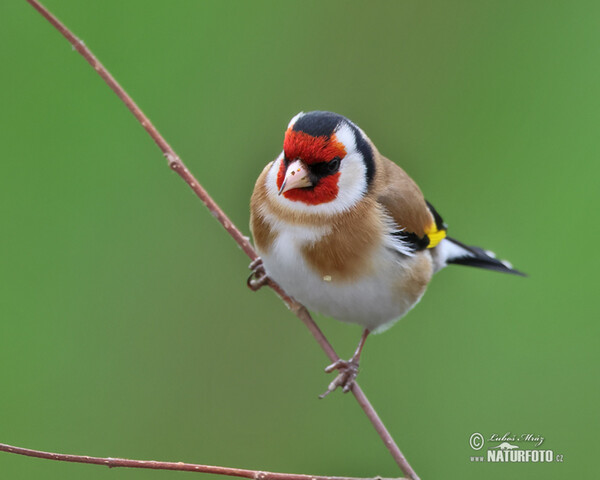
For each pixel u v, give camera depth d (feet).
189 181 31.45
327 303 31.99
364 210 30.96
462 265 39.22
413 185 33.78
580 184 42.88
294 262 30.91
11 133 41.01
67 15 42.04
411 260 32.55
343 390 30.81
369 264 31.09
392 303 32.42
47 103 41.29
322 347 31.83
